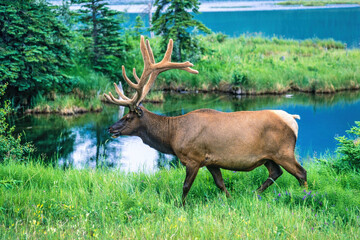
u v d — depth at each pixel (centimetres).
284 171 1245
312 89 4075
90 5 3950
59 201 1034
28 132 2650
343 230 881
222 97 3853
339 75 4172
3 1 2930
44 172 1329
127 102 1131
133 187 1202
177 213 974
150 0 6184
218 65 4550
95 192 1116
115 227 892
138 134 1159
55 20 3184
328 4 16975
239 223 894
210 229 845
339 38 7475
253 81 4050
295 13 13875
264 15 13525
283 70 4391
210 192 1174
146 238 814
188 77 4244
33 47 2972
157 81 4216
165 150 1154
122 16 4766
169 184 1227
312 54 5434
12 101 3152
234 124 1076
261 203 1012
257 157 1081
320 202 1024
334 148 2136
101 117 3095
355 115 3042
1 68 2827
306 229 868
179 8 4441
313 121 2870
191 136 1082
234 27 9869
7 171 1273
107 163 2038
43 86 3300
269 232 841
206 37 6228
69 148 2316
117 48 3956
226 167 1098
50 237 813
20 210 968
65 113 3169
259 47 5688
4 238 799
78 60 3959
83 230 865
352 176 1220
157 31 4569
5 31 3006
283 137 1077
